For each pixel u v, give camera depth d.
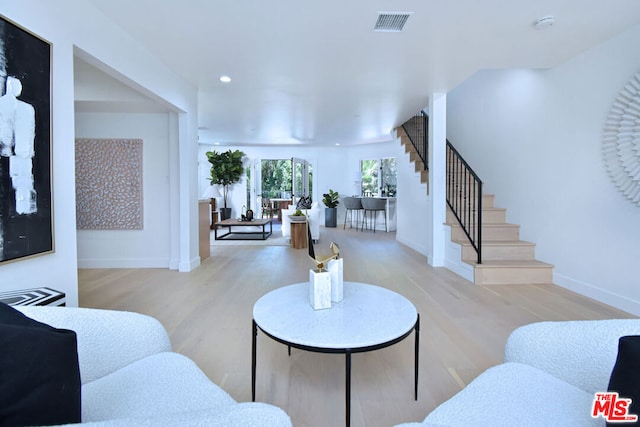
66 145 2.10
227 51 3.26
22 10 1.79
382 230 9.21
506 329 2.53
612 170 2.95
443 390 1.77
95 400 1.03
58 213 2.03
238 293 3.46
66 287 2.08
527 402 1.01
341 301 1.85
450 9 2.50
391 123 6.79
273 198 10.79
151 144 4.75
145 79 3.20
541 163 3.92
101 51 2.52
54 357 0.75
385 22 2.70
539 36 2.94
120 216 4.77
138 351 1.27
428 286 3.68
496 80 4.84
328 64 3.60
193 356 2.14
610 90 2.99
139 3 2.41
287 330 1.47
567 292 3.41
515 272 3.74
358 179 10.12
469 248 4.09
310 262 5.00
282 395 1.74
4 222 1.66
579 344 1.14
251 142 9.68
